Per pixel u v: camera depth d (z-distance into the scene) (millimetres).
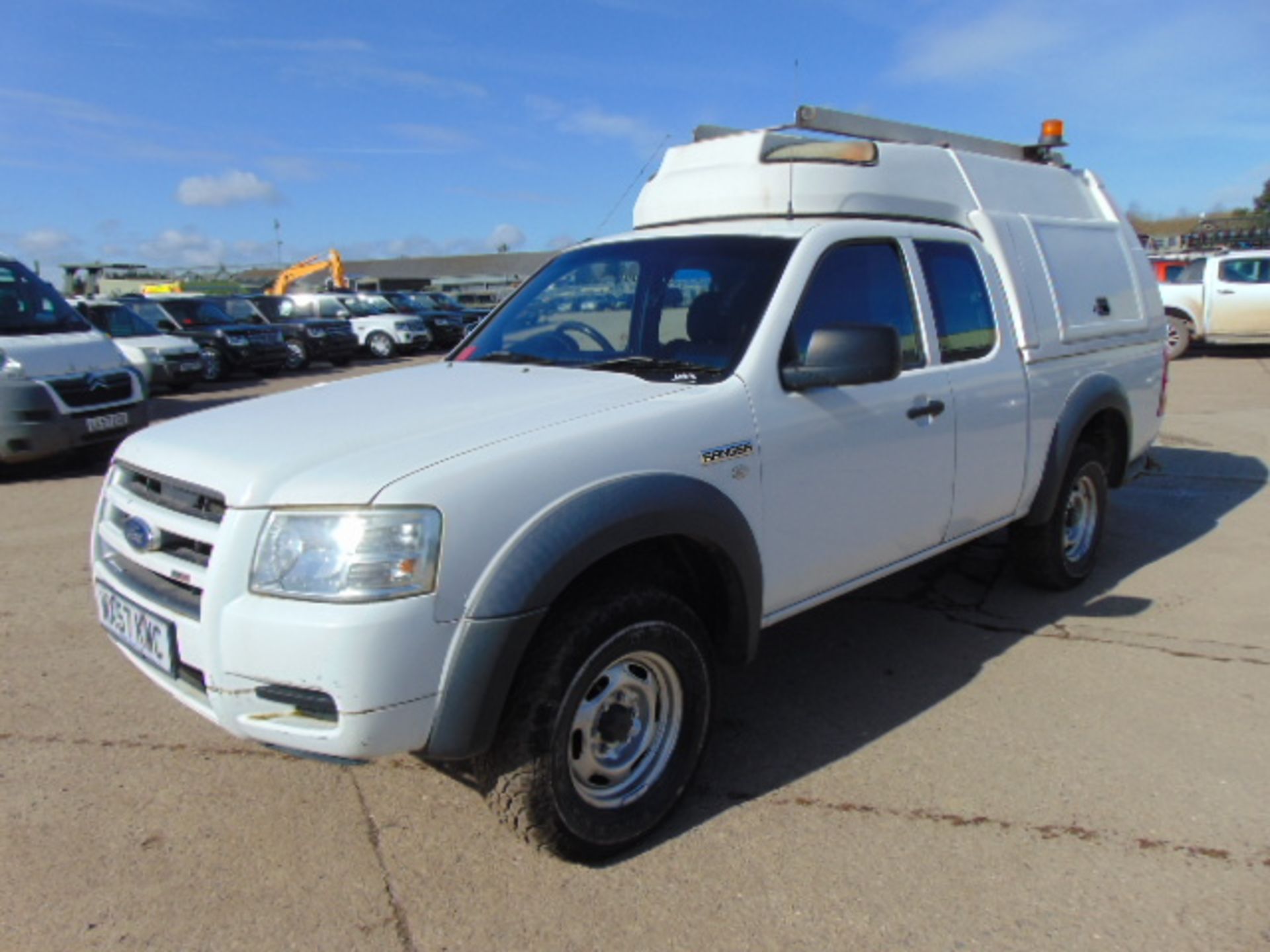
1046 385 4535
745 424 3100
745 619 3143
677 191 4312
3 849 2898
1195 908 2607
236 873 2795
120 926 2564
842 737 3609
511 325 4020
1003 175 4812
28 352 8492
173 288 35656
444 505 2420
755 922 2582
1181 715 3730
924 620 4797
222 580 2463
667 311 3562
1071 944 2479
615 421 2822
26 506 7520
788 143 4199
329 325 22891
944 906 2635
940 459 3891
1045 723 3686
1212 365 15930
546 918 2604
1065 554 5016
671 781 2982
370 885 2742
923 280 3953
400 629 2350
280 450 2668
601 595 2729
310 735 2410
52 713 3787
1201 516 6707
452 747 2482
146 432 3166
